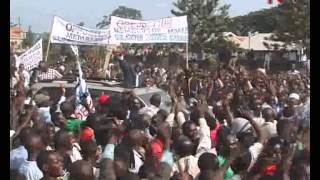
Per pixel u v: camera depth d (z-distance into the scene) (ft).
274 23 145.38
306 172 15.46
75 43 46.78
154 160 16.83
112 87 32.48
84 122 20.89
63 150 17.02
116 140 18.51
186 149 17.78
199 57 175.01
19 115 22.33
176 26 50.60
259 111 27.09
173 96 29.76
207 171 15.66
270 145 17.04
